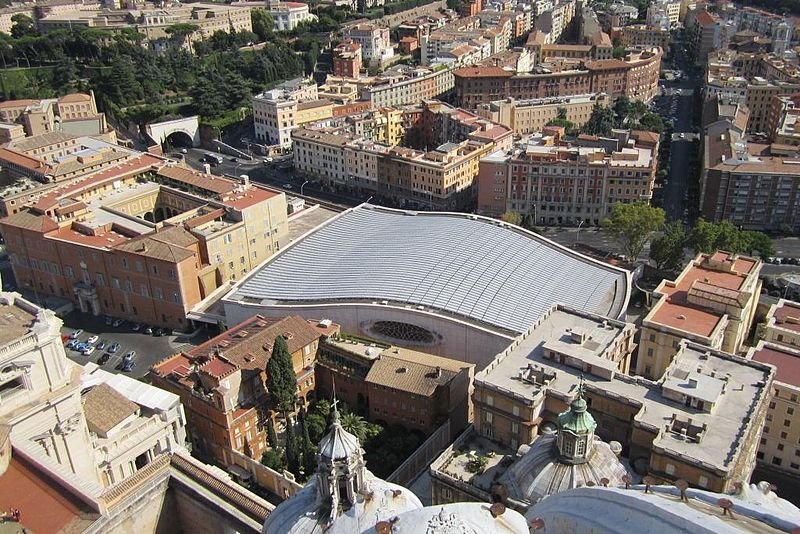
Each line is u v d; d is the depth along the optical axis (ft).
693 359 454.40
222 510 307.37
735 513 157.48
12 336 310.86
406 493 252.01
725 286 594.24
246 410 515.50
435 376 524.11
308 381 572.51
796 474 501.97
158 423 431.02
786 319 572.51
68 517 279.69
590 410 431.02
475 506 193.06
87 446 346.13
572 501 184.65
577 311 517.55
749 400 415.44
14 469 296.92
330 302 632.38
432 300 604.49
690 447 380.37
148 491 311.88
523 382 440.45
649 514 155.74
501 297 608.19
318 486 248.73
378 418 545.85
